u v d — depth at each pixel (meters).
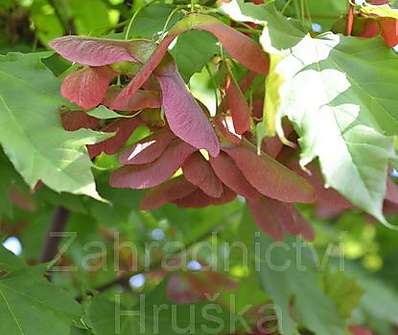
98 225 0.56
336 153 0.26
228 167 0.30
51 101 0.28
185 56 0.33
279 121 0.25
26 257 0.59
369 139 0.26
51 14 0.44
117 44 0.28
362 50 0.30
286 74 0.27
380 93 0.29
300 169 0.32
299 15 0.34
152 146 0.29
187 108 0.28
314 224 0.62
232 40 0.28
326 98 0.28
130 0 0.42
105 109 0.28
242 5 0.29
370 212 0.25
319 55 0.29
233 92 0.30
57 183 0.25
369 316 0.72
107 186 0.45
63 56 0.28
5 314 0.34
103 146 0.31
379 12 0.31
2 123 0.27
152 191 0.33
